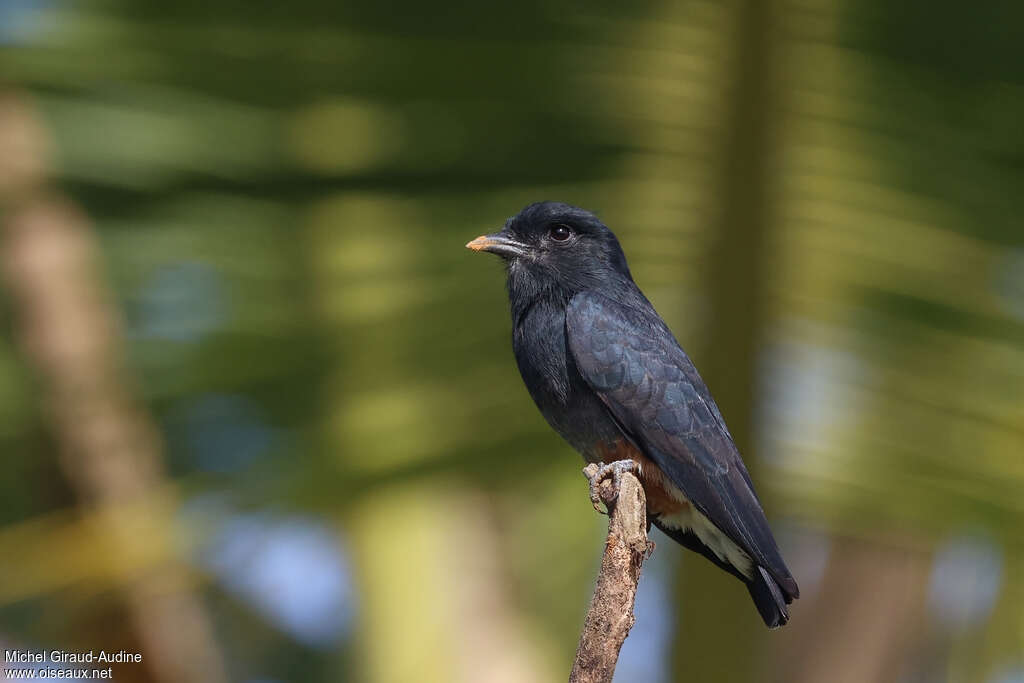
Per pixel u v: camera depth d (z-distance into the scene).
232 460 10.44
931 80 9.02
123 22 9.34
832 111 9.09
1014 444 9.88
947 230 9.38
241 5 9.09
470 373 10.31
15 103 10.07
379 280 9.87
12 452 12.35
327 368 10.07
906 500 10.36
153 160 9.78
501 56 9.20
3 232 10.51
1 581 10.81
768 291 9.70
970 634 13.07
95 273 10.32
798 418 10.26
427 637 14.79
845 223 9.43
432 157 9.58
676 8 8.92
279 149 9.62
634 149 9.45
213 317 10.05
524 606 16.08
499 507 16.52
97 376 10.45
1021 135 9.09
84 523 10.72
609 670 6.98
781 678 16.64
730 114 9.16
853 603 16.59
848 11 8.73
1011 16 8.69
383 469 10.16
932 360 9.83
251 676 19.22
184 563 11.37
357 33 9.14
